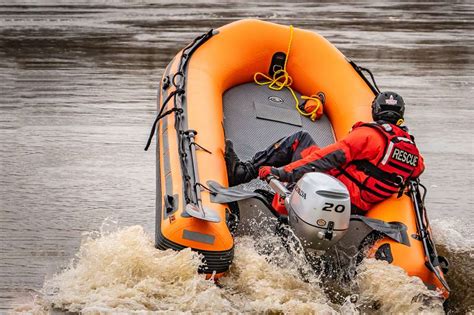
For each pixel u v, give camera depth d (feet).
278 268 35.14
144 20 108.99
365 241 37.14
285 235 36.32
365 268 35.47
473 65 90.48
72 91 73.67
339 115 50.52
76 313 33.14
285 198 36.83
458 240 44.11
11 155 56.59
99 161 56.13
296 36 54.54
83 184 51.83
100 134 61.77
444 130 66.80
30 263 40.81
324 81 52.90
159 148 42.60
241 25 54.39
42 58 86.22
